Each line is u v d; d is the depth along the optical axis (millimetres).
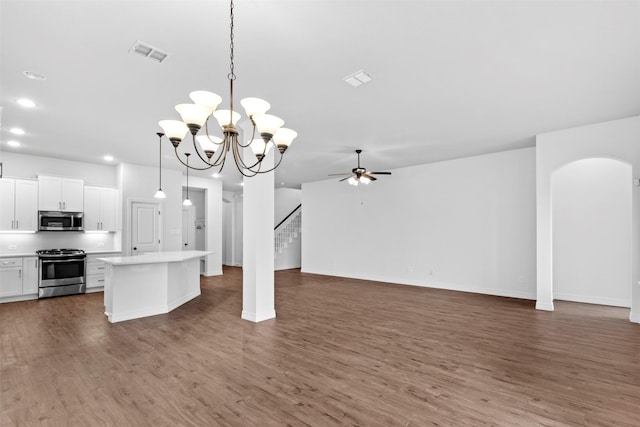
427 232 7367
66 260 6328
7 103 3734
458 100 3762
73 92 3447
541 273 5188
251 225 4652
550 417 2234
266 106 2230
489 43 2590
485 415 2264
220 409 2355
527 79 3236
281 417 2252
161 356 3336
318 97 3639
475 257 6652
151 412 2316
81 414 2289
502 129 4883
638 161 4340
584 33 2453
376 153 6363
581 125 4695
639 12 2189
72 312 5105
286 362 3186
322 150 6090
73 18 2221
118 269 4637
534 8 2158
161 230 7562
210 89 3393
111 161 6891
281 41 2529
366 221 8500
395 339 3836
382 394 2562
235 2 2057
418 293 6594
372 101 3773
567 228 5812
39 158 6383
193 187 8883
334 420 2217
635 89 3475
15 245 6148
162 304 5078
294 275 9234
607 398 2484
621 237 5340
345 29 2379
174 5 2092
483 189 6555
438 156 6676
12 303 5707
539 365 3088
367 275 8445
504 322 4516
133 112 4039
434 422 2186
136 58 2771
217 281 8172
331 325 4402
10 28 2328
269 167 4785
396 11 2174
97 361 3207
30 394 2564
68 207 6453
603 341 3729
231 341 3777
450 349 3514
